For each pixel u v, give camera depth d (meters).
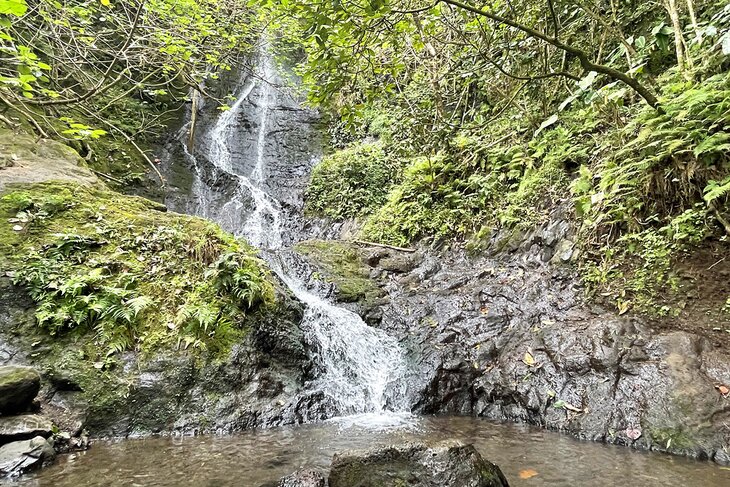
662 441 3.22
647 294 4.29
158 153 10.87
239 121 13.56
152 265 4.58
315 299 5.96
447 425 3.96
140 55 6.87
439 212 7.49
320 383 4.68
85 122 9.10
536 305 5.04
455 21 6.48
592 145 5.93
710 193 3.65
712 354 3.56
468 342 4.97
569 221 5.58
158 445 3.37
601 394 3.73
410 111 8.34
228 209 10.39
